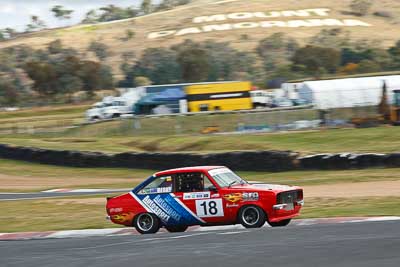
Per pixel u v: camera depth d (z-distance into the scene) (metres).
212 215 49.31
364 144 117.75
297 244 38.19
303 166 106.06
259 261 33.62
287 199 48.88
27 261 39.78
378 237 38.81
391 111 144.88
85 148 144.25
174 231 53.06
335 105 163.62
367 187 79.69
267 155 109.88
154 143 146.00
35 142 155.88
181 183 50.47
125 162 129.12
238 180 51.38
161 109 193.38
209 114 169.88
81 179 125.25
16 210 80.50
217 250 38.09
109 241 46.81
